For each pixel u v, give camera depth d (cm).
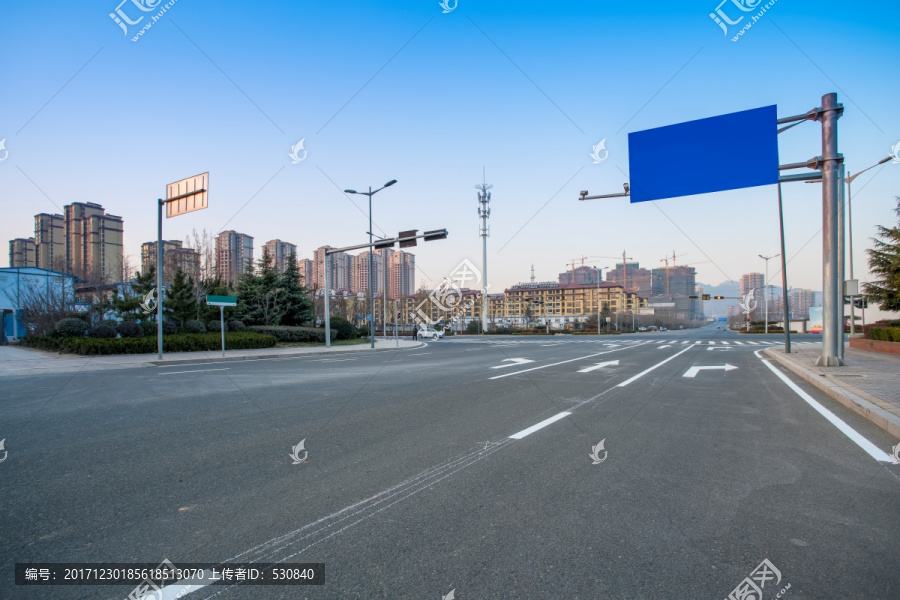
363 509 334
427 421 623
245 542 286
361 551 273
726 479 394
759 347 2478
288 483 387
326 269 2598
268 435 549
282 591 234
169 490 372
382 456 462
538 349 2411
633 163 1171
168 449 490
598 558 265
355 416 658
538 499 351
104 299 2411
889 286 2139
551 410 699
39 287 2728
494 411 692
